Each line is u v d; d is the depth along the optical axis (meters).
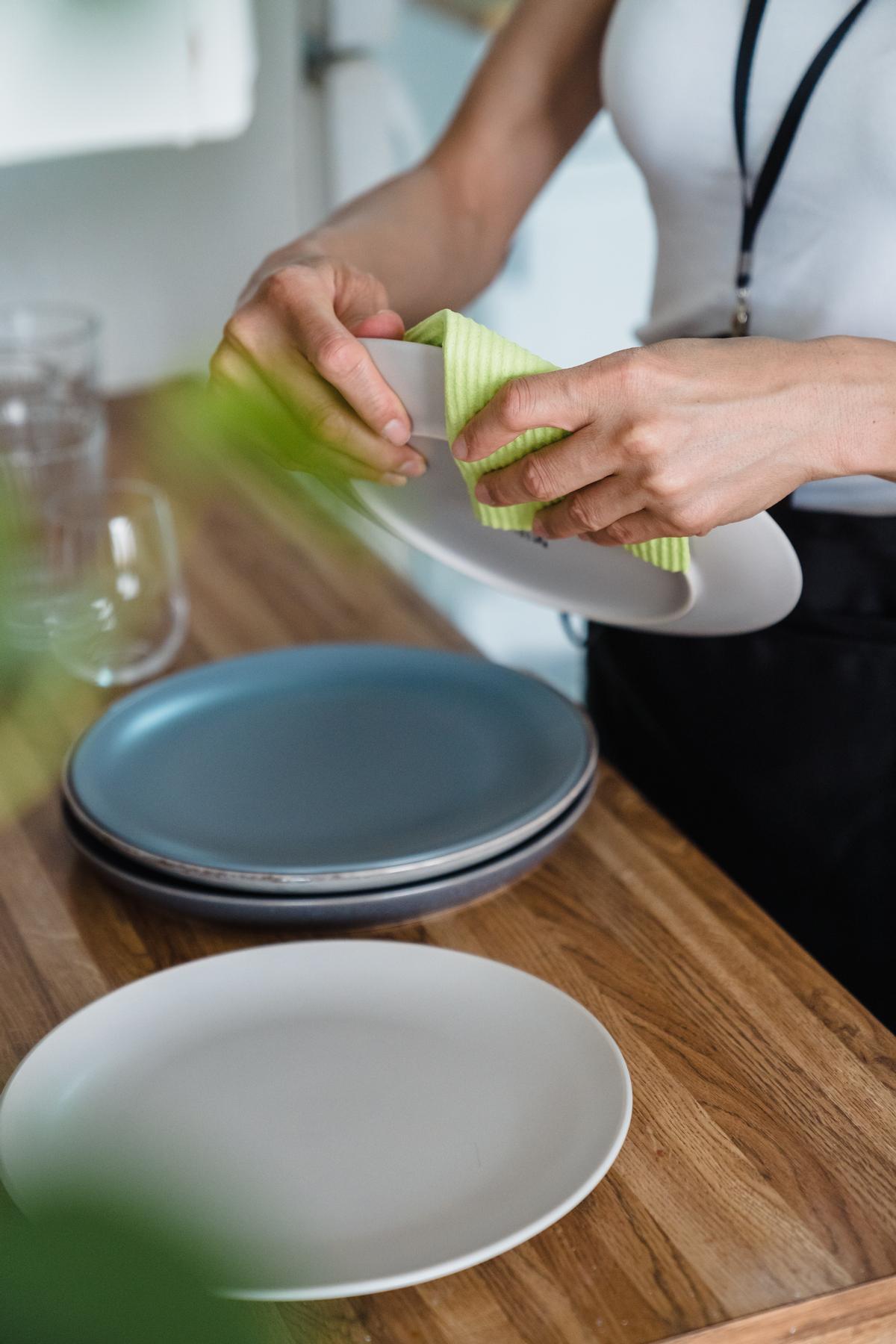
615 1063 0.55
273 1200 0.50
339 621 1.06
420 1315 0.47
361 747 0.83
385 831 0.74
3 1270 0.15
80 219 1.90
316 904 0.66
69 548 0.96
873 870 0.94
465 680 0.88
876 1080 0.59
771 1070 0.59
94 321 1.38
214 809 0.76
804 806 0.94
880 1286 0.48
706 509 0.60
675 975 0.66
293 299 0.65
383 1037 0.60
